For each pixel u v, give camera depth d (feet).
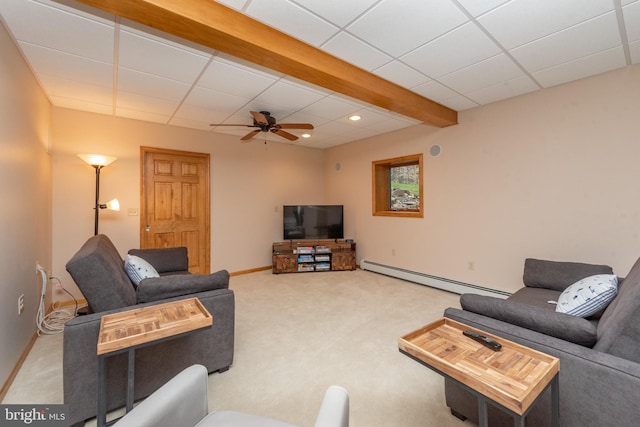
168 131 14.20
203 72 8.71
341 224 18.24
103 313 5.38
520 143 10.77
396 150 15.51
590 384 3.78
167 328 4.46
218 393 6.07
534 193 10.47
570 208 9.65
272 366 7.09
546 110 10.11
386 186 17.31
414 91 10.31
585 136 9.29
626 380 3.52
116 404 5.46
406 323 9.66
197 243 15.30
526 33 6.82
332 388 3.53
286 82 9.48
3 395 5.98
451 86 9.87
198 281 6.68
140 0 5.15
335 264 17.30
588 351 3.95
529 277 9.23
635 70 8.37
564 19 6.30
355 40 7.11
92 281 5.51
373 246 17.07
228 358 6.84
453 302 11.70
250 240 17.20
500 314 4.90
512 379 3.13
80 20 6.26
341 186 19.12
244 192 16.93
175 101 11.07
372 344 8.23
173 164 14.55
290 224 17.63
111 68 8.41
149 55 7.72
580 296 5.62
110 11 5.42
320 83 8.42
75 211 11.93
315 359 7.43
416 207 15.76
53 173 11.44
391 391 6.17
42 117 9.82
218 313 6.65
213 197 15.74
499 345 3.78
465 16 6.20
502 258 11.41
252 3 5.84
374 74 8.94
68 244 11.76
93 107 11.66
